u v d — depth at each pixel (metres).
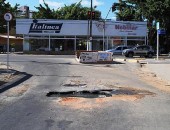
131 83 17.95
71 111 10.51
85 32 58.84
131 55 48.59
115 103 11.88
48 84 16.89
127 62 33.53
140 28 60.66
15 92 14.28
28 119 9.43
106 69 26.34
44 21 58.38
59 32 58.47
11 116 9.80
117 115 9.97
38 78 19.38
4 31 72.06
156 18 58.19
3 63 28.91
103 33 58.25
